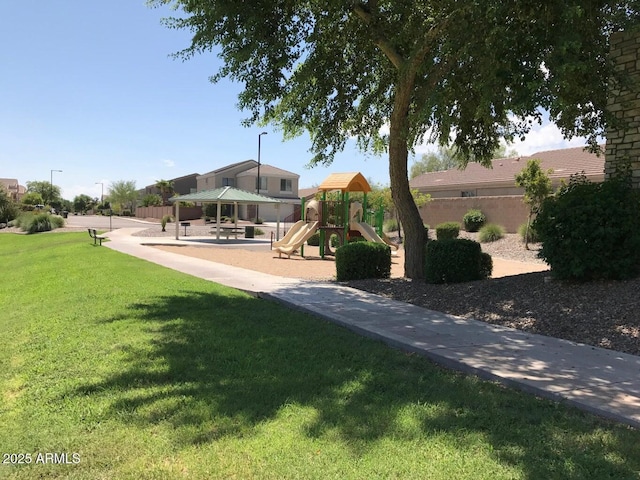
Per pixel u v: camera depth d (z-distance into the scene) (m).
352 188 22.19
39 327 7.41
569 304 7.49
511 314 7.66
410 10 10.31
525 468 3.18
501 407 4.19
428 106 8.85
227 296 9.77
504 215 26.67
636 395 4.39
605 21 8.53
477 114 8.30
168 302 8.99
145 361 5.48
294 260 20.00
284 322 7.44
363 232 21.64
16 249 27.98
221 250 24.08
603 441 3.53
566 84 7.25
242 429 3.76
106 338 6.51
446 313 8.21
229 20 9.82
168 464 3.29
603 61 8.94
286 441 3.56
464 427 3.78
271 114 12.06
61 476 3.20
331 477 3.10
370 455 3.35
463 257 10.18
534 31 7.85
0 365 5.79
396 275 14.97
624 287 7.53
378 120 14.37
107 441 3.63
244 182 61.84
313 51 11.70
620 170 8.82
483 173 35.12
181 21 10.61
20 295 11.46
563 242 8.14
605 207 7.91
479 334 6.68
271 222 58.91
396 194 11.55
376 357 5.66
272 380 4.84
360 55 12.81
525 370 5.08
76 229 41.12
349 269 12.11
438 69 9.73
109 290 10.37
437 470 3.16
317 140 14.01
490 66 7.96
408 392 4.54
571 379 4.81
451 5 8.45
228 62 10.42
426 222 31.42
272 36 10.32
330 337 6.56
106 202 105.12
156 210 64.31
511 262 19.12
